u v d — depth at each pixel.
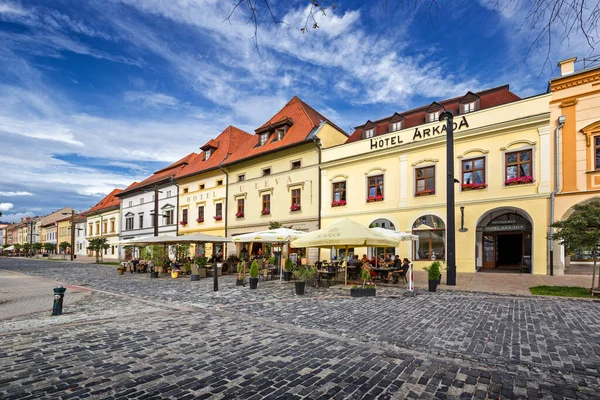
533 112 16.84
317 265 17.02
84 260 45.53
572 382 4.38
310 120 27.59
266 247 24.20
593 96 15.49
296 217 25.58
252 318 8.09
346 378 4.48
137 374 4.62
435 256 19.23
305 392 4.07
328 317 8.15
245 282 15.32
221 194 31.67
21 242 98.19
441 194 19.17
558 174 15.95
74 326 7.32
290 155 26.41
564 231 10.92
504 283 13.55
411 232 19.98
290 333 6.70
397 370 4.75
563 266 15.55
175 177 36.28
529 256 17.98
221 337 6.43
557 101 16.30
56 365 4.96
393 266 15.50
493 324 7.34
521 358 5.23
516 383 4.35
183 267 21.31
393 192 21.02
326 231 13.05
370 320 7.80
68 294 12.82
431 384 4.30
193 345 5.91
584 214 10.81
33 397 3.96
